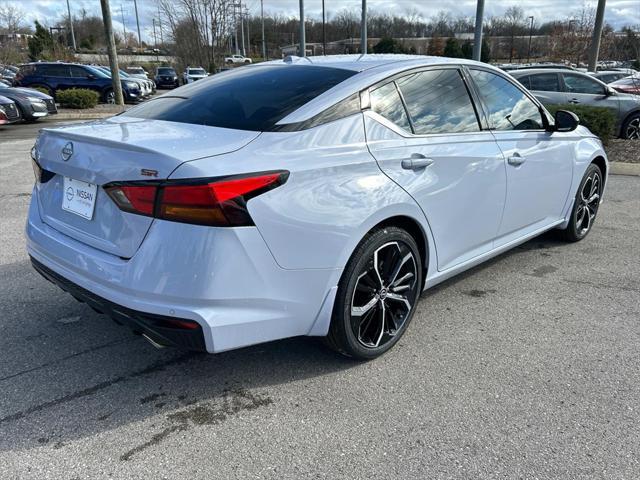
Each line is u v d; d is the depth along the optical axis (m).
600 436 2.43
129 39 76.31
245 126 2.67
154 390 2.76
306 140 2.60
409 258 3.07
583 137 4.83
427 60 3.40
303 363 3.02
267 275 2.40
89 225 2.60
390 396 2.72
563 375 2.91
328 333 2.84
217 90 3.20
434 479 2.17
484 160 3.49
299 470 2.22
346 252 2.65
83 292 2.58
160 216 2.27
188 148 2.37
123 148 2.40
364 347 2.95
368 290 2.88
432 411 2.60
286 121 2.65
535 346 3.22
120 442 2.38
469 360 3.06
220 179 2.22
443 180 3.18
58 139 2.77
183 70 33.47
